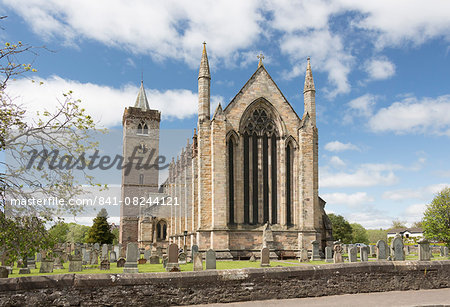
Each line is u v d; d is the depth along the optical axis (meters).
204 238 47.78
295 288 18.94
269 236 49.41
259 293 18.25
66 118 17.09
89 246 65.12
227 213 49.72
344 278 20.08
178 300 16.88
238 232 49.59
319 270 19.61
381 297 19.06
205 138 49.97
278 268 19.02
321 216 56.28
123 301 16.09
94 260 45.19
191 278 17.23
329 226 55.62
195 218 51.84
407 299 18.53
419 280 21.62
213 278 17.58
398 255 29.09
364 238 161.38
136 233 98.81
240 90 52.59
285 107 54.22
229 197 50.50
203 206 48.59
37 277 15.21
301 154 52.81
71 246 65.06
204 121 50.22
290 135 53.66
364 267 20.66
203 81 51.03
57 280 15.38
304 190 52.00
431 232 60.16
